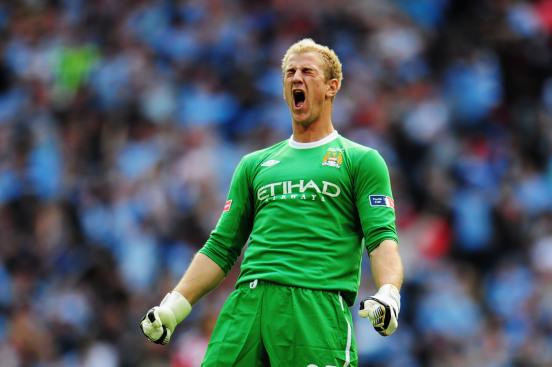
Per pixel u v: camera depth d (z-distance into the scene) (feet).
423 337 136.36
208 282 53.42
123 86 188.85
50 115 192.03
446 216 155.12
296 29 195.00
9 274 158.40
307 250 50.88
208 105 180.96
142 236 154.20
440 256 151.33
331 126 54.29
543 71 197.26
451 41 197.06
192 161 162.91
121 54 198.29
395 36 190.80
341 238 51.60
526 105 189.78
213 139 170.81
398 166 165.17
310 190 51.83
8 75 210.18
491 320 141.28
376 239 50.65
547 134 181.78
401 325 137.69
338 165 52.39
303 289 50.16
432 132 169.89
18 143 187.32
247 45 192.34
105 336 139.33
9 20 219.20
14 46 213.05
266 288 50.70
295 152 53.47
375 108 171.42
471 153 168.35
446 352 133.69
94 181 171.32
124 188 164.45
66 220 165.07
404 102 174.91
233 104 182.29
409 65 185.78
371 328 132.46
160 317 50.96
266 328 50.01
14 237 165.58
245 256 52.42
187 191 159.02
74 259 156.04
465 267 150.20
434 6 204.13
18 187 177.37
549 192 168.45
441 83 187.52
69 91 196.13
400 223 153.48
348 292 51.39
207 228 153.89
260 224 52.39
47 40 210.59
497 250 154.51
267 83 183.01
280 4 199.82
